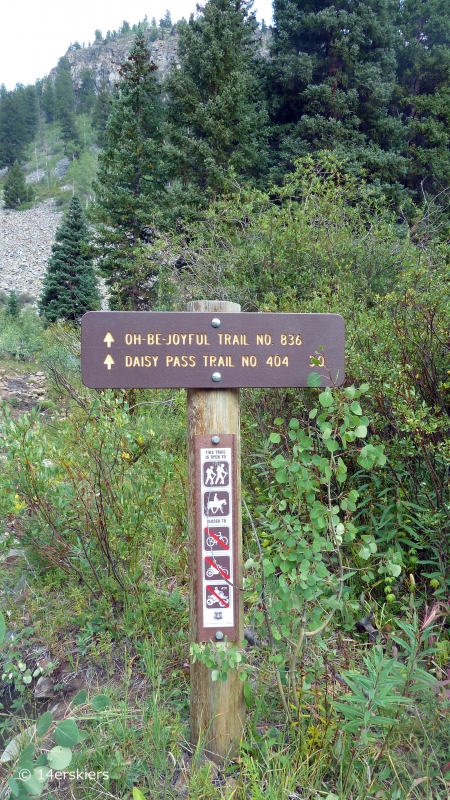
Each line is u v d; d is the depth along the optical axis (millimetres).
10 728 2639
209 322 2180
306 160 7027
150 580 3330
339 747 2066
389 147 19688
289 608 2191
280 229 5984
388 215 6910
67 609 3213
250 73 19281
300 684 2314
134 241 17703
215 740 2215
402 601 2953
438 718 2059
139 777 2180
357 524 3340
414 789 1969
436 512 2938
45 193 88562
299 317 2244
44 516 3271
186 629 2916
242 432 3953
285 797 1949
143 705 2502
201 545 2182
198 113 17000
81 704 2164
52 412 7348
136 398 6035
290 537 2229
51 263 24797
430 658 2525
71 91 141625
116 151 17922
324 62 19859
